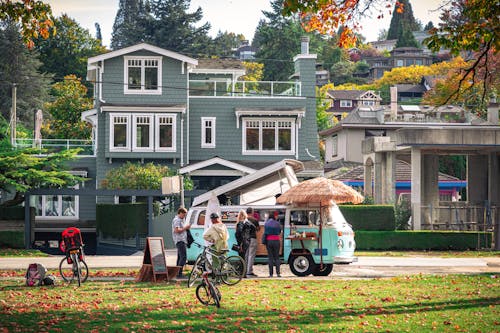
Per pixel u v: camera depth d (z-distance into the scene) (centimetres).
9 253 3969
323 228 2605
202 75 5862
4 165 4234
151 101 5212
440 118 7150
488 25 2058
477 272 2791
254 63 11669
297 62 5616
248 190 3066
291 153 5375
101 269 2891
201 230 2712
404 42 18900
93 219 5312
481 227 4588
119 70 5194
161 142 5147
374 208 4225
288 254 2612
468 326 1534
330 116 11225
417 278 2459
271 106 5441
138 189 4544
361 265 3091
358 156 7119
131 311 1698
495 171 4659
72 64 10419
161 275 2372
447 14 2156
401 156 6144
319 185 2548
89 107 7712
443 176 6309
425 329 1493
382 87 15275
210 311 1706
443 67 14400
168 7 11062
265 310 1730
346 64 17188
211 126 5375
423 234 4191
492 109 6588
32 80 8850
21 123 8200
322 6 2050
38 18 2259
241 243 2503
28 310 1703
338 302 1873
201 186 5172
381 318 1623
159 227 4497
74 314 1650
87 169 5362
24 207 4303
